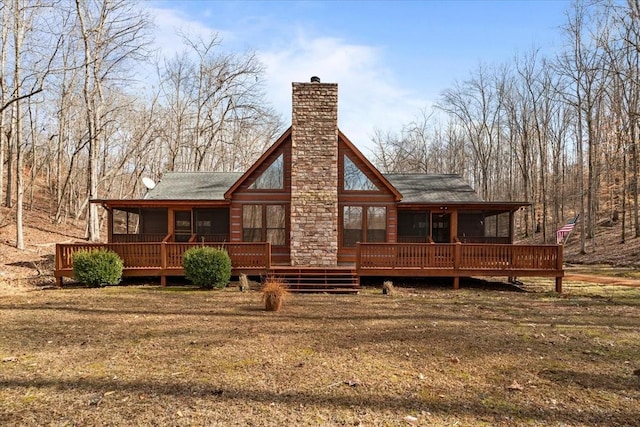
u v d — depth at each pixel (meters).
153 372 5.18
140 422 3.87
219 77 34.25
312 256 14.59
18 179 19.77
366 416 4.04
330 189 14.80
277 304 9.22
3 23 20.06
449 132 46.03
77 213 32.84
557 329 7.77
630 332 7.57
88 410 4.11
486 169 38.12
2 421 3.86
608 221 31.86
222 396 4.47
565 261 24.00
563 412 4.19
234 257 13.69
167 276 14.16
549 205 39.12
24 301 10.11
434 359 5.85
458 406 4.31
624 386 4.92
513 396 4.59
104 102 26.12
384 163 46.38
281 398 4.44
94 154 23.16
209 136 35.84
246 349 6.19
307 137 14.95
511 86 37.53
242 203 15.95
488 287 14.28
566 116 32.75
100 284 12.95
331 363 5.61
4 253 18.44
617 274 17.91
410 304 10.43
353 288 12.84
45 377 4.97
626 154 26.78
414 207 17.30
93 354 5.88
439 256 13.77
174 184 19.25
